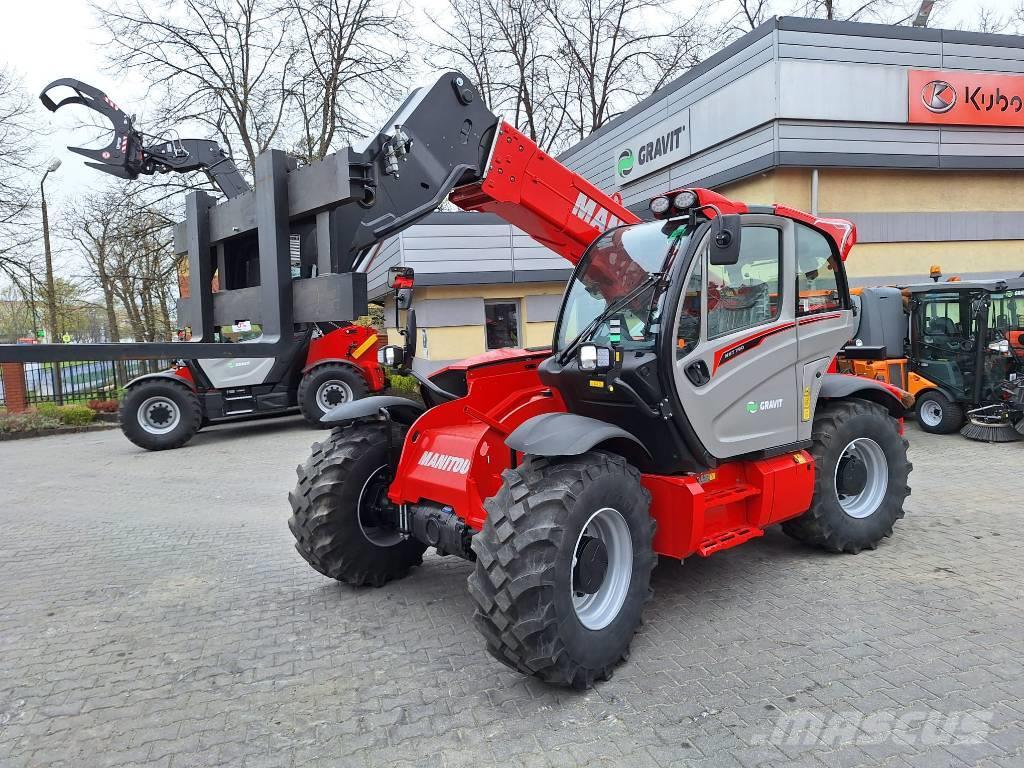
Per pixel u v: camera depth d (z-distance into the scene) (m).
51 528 6.20
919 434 9.03
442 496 3.67
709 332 3.64
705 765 2.50
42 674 3.41
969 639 3.36
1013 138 10.73
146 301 24.14
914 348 9.13
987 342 8.34
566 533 2.91
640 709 2.88
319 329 11.48
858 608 3.77
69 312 22.95
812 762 2.49
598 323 3.62
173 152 4.70
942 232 10.97
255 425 12.66
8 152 18.70
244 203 3.33
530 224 4.55
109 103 4.09
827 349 4.40
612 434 3.15
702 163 11.47
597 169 14.85
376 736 2.77
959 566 4.34
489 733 2.76
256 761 2.64
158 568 4.97
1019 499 5.81
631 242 3.74
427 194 3.68
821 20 9.80
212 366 10.66
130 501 7.20
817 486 4.38
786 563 4.51
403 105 3.76
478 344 13.73
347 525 4.18
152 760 2.68
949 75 10.30
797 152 9.91
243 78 20.23
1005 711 2.74
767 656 3.28
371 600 4.20
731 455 3.74
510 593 2.82
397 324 4.44
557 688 3.08
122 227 19.89
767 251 4.01
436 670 3.29
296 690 3.16
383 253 15.39
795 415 4.16
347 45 20.23
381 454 4.28
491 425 3.68
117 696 3.17
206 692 3.18
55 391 16.34
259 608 4.15
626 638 3.21
